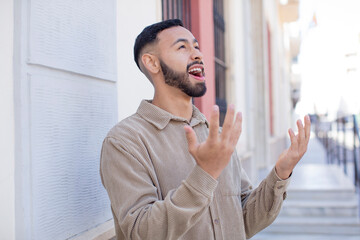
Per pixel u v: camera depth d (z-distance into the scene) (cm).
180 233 97
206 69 351
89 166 142
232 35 495
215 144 92
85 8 142
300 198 520
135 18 192
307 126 127
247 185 149
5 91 104
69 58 131
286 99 1530
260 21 741
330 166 801
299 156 126
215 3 448
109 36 160
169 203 95
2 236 101
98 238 142
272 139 928
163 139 122
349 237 437
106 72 156
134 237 98
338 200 507
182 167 120
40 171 115
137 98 189
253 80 706
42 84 117
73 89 134
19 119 107
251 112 604
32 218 110
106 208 154
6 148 104
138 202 103
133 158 110
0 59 103
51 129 121
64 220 126
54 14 123
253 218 136
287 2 1123
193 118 135
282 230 464
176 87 127
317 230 455
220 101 449
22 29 110
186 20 323
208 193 95
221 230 121
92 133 145
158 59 129
